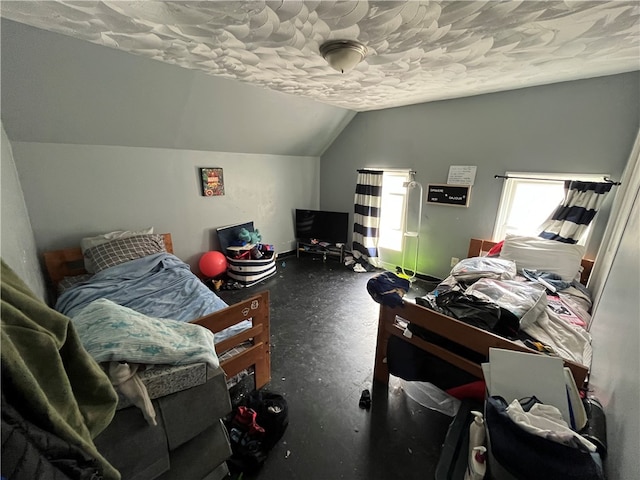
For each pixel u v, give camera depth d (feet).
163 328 3.90
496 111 9.48
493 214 10.16
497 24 4.47
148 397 3.03
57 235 8.68
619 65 6.62
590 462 2.68
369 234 13.88
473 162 10.32
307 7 3.99
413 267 12.98
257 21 4.49
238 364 5.59
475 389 4.92
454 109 10.46
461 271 8.29
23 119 7.18
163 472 3.29
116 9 4.21
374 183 13.20
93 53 6.29
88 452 2.03
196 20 4.51
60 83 6.69
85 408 2.35
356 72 7.31
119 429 2.90
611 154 7.63
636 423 2.49
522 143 9.11
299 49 5.69
